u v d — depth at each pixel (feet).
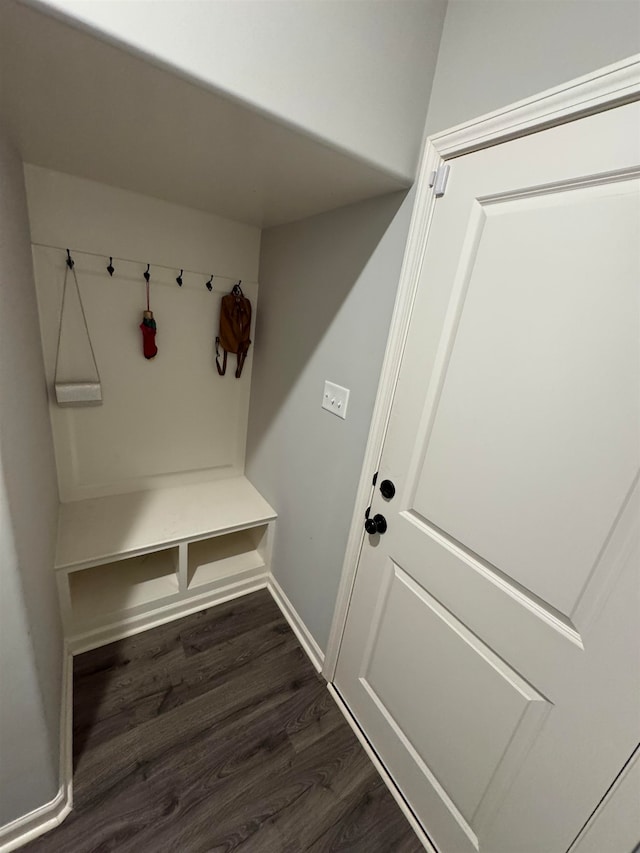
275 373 5.89
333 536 4.72
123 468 6.03
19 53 1.97
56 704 3.67
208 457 6.85
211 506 6.19
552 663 2.49
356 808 3.83
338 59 2.56
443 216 2.99
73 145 3.33
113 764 3.93
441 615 3.31
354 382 4.14
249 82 2.28
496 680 2.86
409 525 3.53
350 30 2.53
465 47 2.82
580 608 2.32
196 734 4.29
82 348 5.10
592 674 2.28
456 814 3.31
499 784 2.90
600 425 2.15
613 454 2.11
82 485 5.76
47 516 4.17
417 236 3.20
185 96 2.30
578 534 2.29
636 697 2.09
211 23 2.08
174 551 6.05
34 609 3.01
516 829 2.80
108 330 5.21
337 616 4.69
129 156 3.48
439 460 3.18
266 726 4.46
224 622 5.82
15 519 2.62
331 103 2.63
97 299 5.00
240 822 3.63
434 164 3.02
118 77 2.17
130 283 5.16
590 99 2.06
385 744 4.10
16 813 3.24
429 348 3.18
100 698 4.53
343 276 4.22
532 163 2.37
